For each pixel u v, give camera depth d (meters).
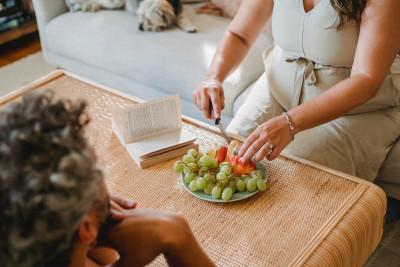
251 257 0.86
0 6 2.83
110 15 2.24
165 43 1.95
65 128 0.44
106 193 0.53
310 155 1.27
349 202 0.98
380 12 1.06
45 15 2.28
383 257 1.39
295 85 1.34
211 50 1.88
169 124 1.24
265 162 1.13
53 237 0.42
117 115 1.20
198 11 2.26
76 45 2.16
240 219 0.96
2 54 2.88
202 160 1.08
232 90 1.69
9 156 0.41
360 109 1.33
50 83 1.58
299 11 1.22
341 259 0.89
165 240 0.63
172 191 1.06
